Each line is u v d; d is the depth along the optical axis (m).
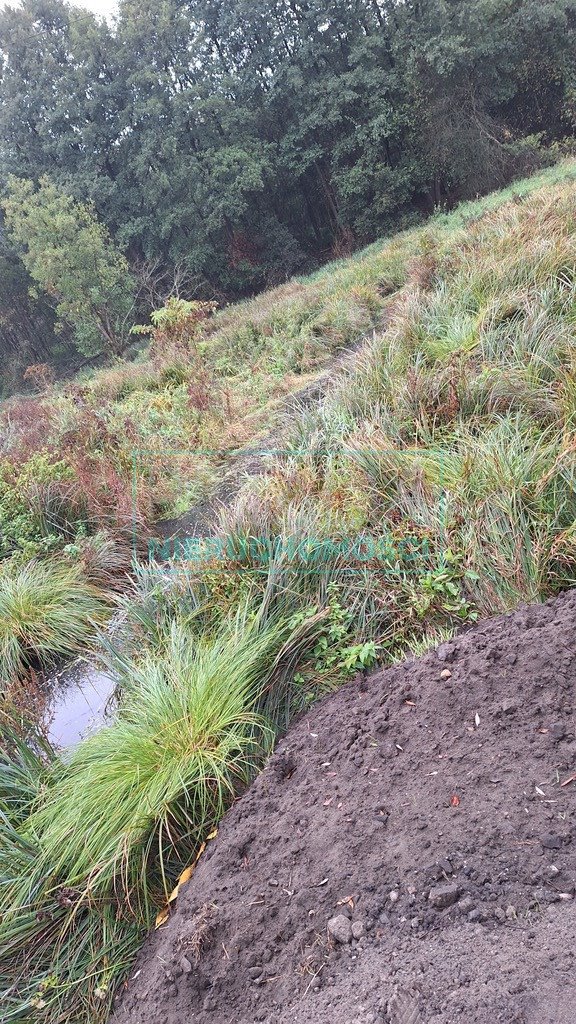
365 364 6.57
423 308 7.14
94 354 25.11
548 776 2.33
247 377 9.59
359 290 10.52
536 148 26.08
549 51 26.89
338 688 3.49
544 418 4.60
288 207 33.94
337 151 29.27
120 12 28.66
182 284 28.62
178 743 3.17
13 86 28.97
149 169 28.25
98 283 21.86
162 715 3.33
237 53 32.06
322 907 2.33
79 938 2.79
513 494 3.79
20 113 29.34
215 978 2.33
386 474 4.61
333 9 28.44
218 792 3.02
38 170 30.12
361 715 3.10
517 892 2.05
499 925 2.00
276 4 29.19
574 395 4.43
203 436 7.63
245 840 2.74
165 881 2.81
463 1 26.17
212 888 2.61
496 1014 1.72
